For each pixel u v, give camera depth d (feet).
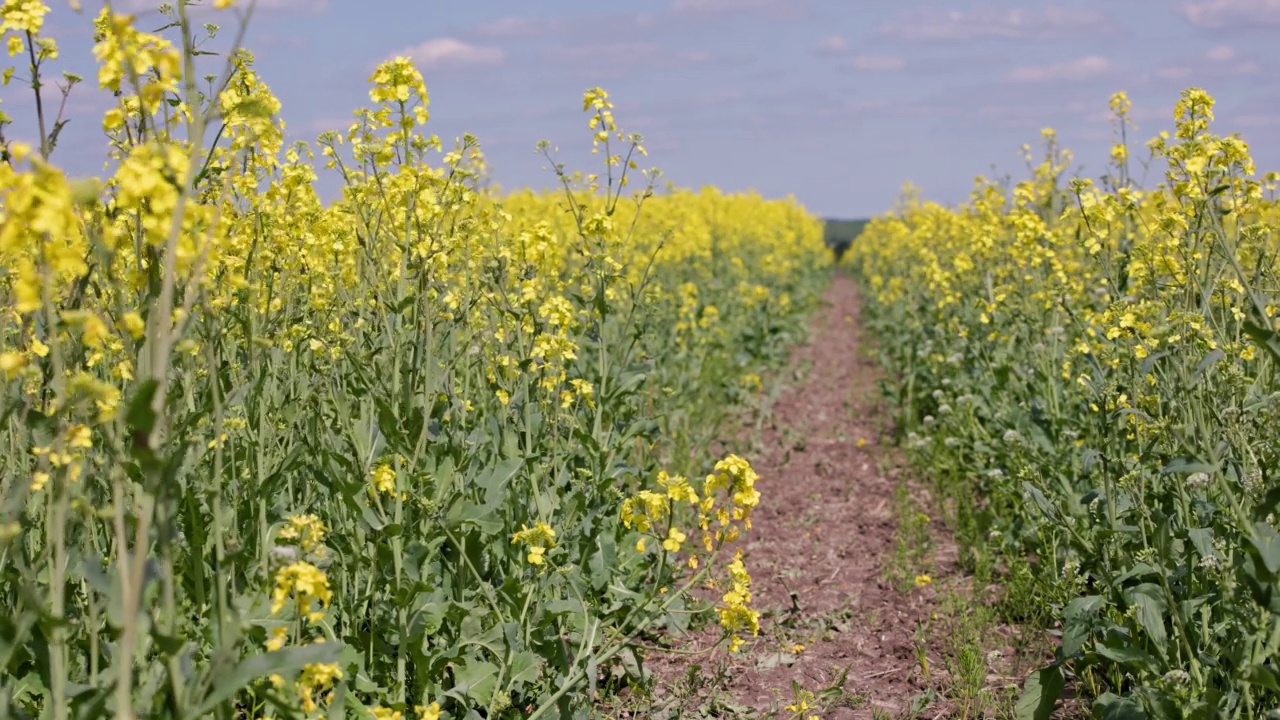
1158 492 14.26
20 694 9.92
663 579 13.21
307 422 13.48
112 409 9.20
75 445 8.52
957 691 14.44
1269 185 14.82
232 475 11.35
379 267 14.10
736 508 11.98
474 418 14.99
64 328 9.67
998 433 24.02
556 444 14.69
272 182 13.26
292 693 9.00
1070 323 22.45
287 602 9.88
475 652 12.48
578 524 13.83
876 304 59.67
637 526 12.28
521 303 15.48
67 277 8.79
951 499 24.39
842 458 30.42
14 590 10.19
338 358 13.79
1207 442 11.32
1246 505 11.76
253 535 10.37
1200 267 15.39
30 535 10.75
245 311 11.93
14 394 9.83
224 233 10.60
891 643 16.78
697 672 14.56
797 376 44.65
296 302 14.38
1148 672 11.95
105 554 11.48
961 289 32.78
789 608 18.52
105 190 10.89
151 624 8.15
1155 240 16.92
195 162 7.73
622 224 37.68
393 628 11.35
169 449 9.31
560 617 13.43
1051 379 21.03
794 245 72.08
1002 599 18.35
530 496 14.47
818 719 14.28
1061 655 13.34
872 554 21.66
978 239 28.22
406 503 12.09
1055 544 16.65
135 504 9.82
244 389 9.91
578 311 18.51
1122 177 20.94
